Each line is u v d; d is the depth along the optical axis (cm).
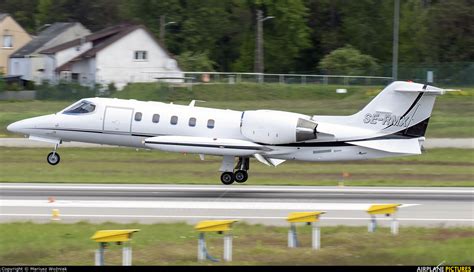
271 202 10450
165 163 15412
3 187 11675
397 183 12912
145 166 14875
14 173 13475
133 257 6950
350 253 7175
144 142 11675
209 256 6881
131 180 12825
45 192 11150
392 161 16238
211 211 9612
